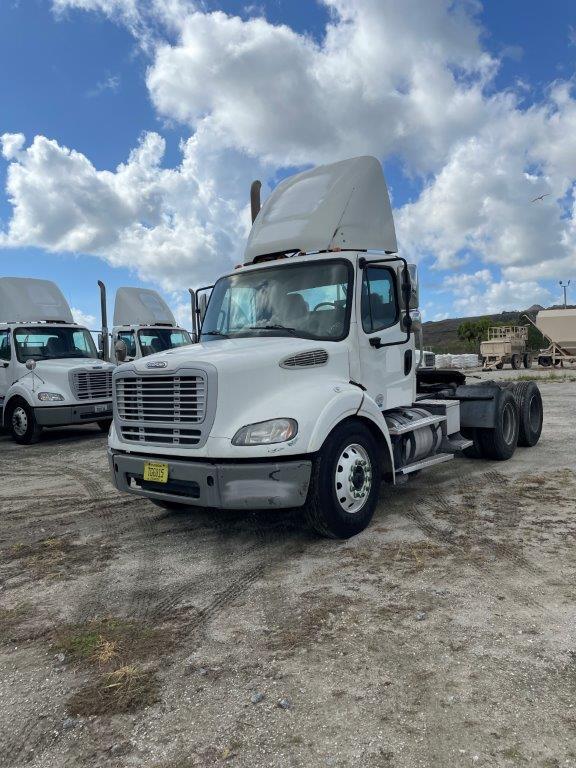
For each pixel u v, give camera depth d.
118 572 4.65
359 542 4.98
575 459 8.03
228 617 3.74
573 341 32.00
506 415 8.12
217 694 2.89
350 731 2.56
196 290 6.71
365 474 5.20
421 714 2.64
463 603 3.73
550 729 2.50
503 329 34.97
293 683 2.95
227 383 4.65
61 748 2.57
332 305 5.63
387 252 6.32
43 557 5.07
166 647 3.39
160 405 4.99
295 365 5.03
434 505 6.02
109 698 2.91
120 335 16.61
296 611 3.76
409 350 6.41
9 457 10.72
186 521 5.97
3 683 3.12
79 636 3.58
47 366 12.20
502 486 6.70
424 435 6.49
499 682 2.85
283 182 6.81
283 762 2.39
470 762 2.33
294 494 4.57
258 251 6.34
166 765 2.42
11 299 13.21
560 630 3.33
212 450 4.60
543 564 4.32
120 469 5.31
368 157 6.27
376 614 3.64
